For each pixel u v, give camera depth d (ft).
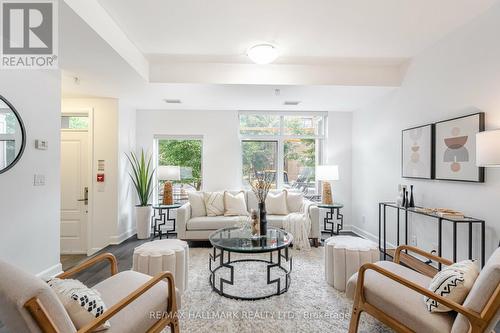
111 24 7.42
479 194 7.29
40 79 8.05
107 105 12.79
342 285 7.75
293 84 10.77
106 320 3.81
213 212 13.17
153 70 10.50
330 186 14.55
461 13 7.28
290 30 8.16
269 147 15.87
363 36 8.54
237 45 9.15
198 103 13.96
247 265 9.86
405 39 8.79
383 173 12.36
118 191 12.85
